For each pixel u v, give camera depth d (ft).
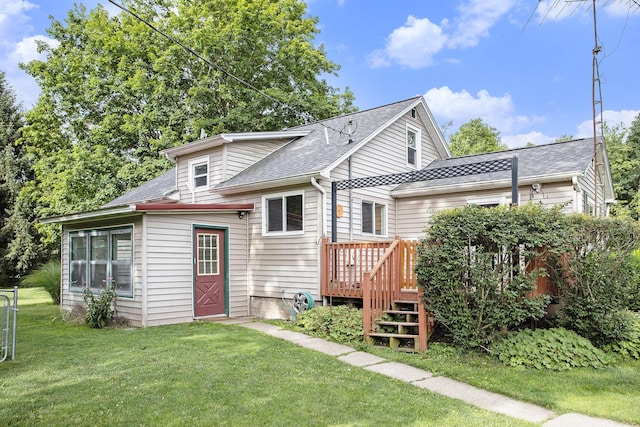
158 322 31.12
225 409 14.47
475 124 126.72
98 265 35.22
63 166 68.69
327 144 39.17
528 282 20.74
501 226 21.07
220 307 35.40
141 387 16.62
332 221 31.86
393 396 16.05
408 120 44.14
